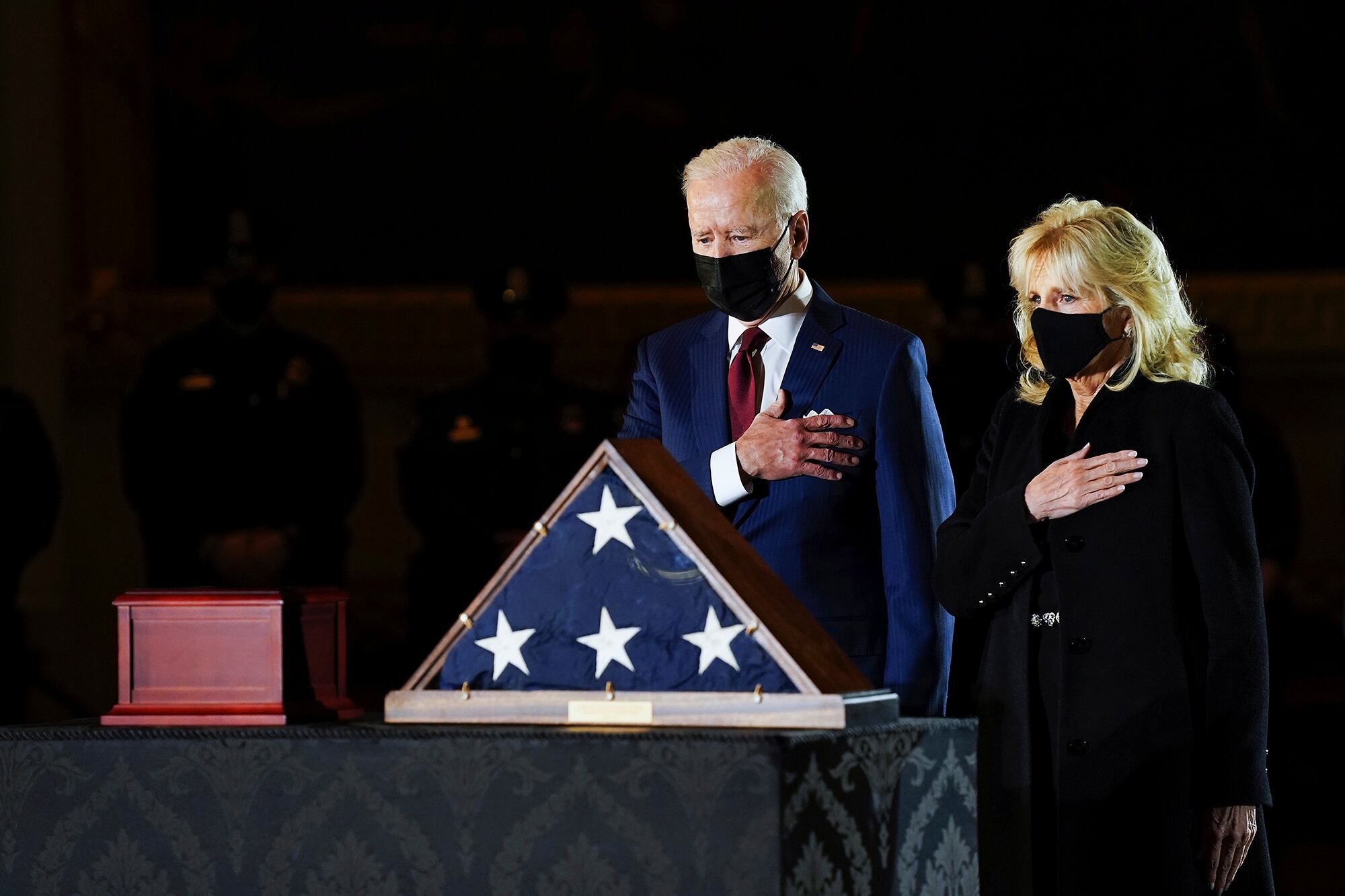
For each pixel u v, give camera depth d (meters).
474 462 21.62
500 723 7.39
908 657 9.34
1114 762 8.51
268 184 34.56
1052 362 8.91
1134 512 8.74
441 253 34.69
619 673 7.37
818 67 34.44
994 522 8.88
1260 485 17.94
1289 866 21.41
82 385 32.25
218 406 20.95
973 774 8.01
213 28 34.44
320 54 34.72
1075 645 8.71
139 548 32.09
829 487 9.67
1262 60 33.50
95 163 33.56
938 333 21.16
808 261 34.34
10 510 20.67
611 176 34.66
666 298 33.88
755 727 7.09
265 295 21.48
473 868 6.95
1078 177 33.97
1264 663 8.55
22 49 30.14
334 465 21.34
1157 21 33.69
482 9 34.72
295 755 7.18
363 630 31.75
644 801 6.73
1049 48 33.97
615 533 7.50
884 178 34.28
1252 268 33.53
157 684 7.68
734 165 9.64
